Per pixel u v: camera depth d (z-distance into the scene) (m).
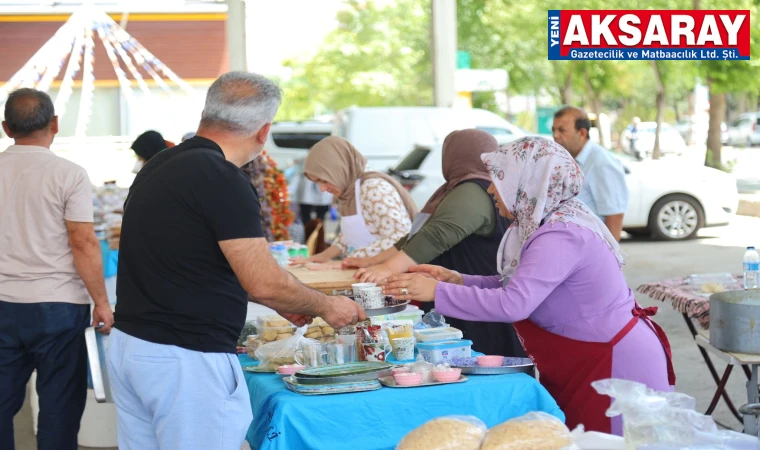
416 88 23.16
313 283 3.80
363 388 2.65
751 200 17.27
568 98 28.52
